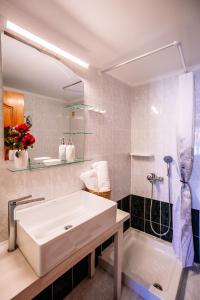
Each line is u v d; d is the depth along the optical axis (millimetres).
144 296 1388
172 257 1774
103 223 1104
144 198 2129
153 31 1137
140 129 2131
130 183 2234
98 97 1676
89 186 1479
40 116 1215
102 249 1808
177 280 1455
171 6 925
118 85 1949
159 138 1971
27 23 1025
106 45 1288
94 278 1606
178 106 1581
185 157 1584
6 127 1022
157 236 2037
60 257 830
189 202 1634
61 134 1360
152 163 2045
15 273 771
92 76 1604
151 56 1463
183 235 1644
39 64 1196
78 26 1073
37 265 753
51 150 1289
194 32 1146
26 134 1034
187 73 1501
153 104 2002
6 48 1018
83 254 956
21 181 1110
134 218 2232
